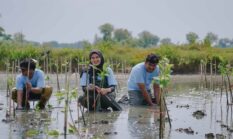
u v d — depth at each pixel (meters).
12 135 9.09
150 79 14.45
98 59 13.05
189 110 13.16
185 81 29.89
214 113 12.48
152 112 12.77
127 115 12.15
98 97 12.99
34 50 32.12
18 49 36.22
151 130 9.70
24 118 11.40
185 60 39.56
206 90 20.19
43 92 13.34
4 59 34.44
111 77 13.26
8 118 11.41
